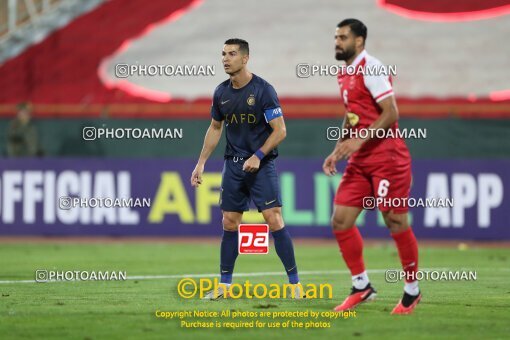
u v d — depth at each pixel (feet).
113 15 274.77
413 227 178.70
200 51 263.49
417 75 250.37
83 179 187.93
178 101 239.30
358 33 85.87
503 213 177.06
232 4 280.51
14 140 207.21
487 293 103.86
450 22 269.44
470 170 177.58
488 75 249.55
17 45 265.34
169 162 185.88
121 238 186.80
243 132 96.12
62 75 255.29
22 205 189.57
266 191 96.12
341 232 87.35
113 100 244.83
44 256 154.40
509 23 266.98
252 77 95.66
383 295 101.50
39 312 87.20
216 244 176.96
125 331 76.07
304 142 202.28
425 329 77.00
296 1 281.74
